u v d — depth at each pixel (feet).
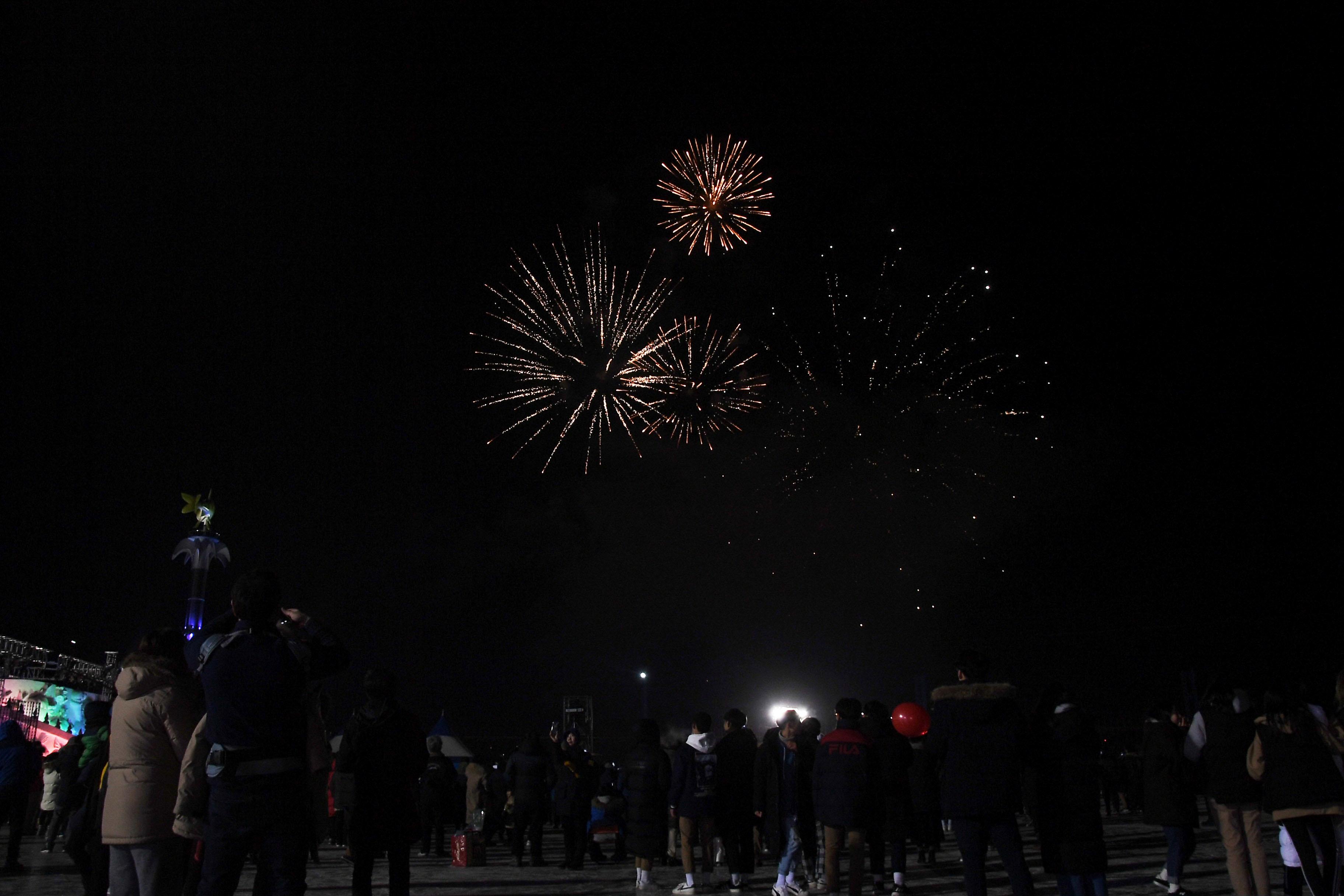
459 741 88.07
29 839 60.75
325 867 46.03
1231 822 26.86
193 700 18.81
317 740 19.45
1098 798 24.71
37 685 77.82
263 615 16.76
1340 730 24.41
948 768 22.50
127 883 18.60
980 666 23.52
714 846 45.27
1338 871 23.79
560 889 36.78
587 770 45.60
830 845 30.60
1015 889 21.77
